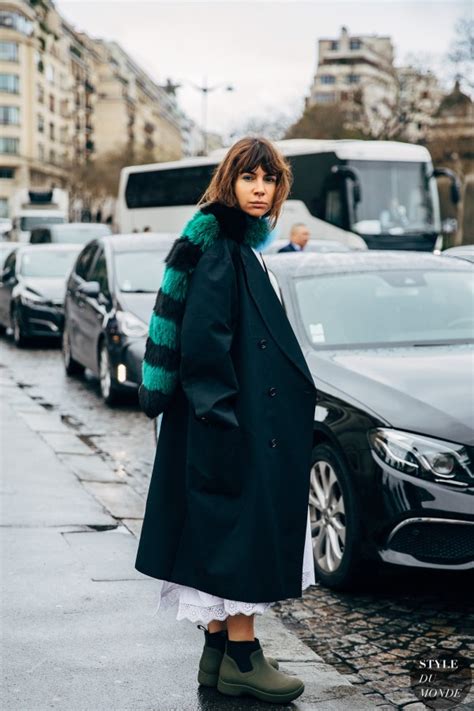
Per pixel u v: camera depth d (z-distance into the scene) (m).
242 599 3.14
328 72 128.75
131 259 11.27
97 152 117.94
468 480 4.34
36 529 5.40
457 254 7.73
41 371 13.23
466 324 5.82
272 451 3.20
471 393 4.73
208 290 3.13
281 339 3.25
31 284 15.80
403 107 54.72
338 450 4.79
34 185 98.94
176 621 4.11
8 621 4.05
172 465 3.28
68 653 3.74
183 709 3.30
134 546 5.19
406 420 4.54
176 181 29.86
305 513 3.29
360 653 4.02
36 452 7.51
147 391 3.24
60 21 104.62
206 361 3.10
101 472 7.01
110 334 10.28
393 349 5.50
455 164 52.81
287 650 3.93
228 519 3.16
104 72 122.56
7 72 94.25
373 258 6.42
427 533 4.41
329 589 4.90
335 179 21.64
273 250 12.79
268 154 3.25
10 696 3.36
